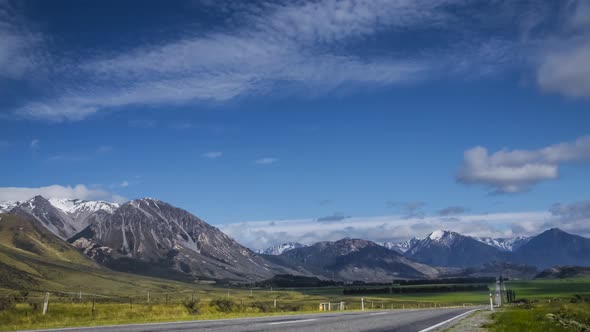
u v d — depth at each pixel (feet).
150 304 152.76
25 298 134.41
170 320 102.53
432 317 118.83
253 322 89.10
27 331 70.79
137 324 85.81
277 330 70.18
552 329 78.74
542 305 219.20
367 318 105.91
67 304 139.33
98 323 92.63
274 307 193.06
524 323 90.43
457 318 116.67
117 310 130.62
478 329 82.33
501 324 90.33
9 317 102.17
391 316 118.11
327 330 71.97
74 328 76.28
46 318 107.45
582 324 89.10
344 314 132.16
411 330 77.56
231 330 69.77
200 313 143.64
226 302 168.45
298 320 95.61
